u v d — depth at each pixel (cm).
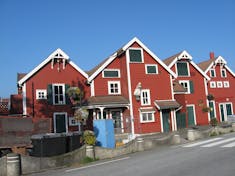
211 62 3922
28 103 2545
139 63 2986
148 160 1255
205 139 2009
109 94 2938
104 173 1036
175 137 1888
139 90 2895
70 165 1347
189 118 3416
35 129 1669
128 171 1029
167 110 3091
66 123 2650
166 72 3141
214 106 3778
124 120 2934
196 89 3544
